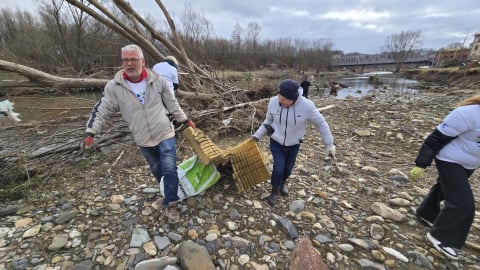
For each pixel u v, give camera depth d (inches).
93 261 88.2
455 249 96.7
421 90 796.6
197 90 271.7
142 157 176.4
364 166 169.0
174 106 106.1
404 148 207.3
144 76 97.0
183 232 102.0
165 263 84.4
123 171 157.6
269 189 134.6
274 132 117.2
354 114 328.8
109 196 129.0
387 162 179.5
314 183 144.9
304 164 169.8
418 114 314.5
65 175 155.8
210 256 89.8
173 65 165.3
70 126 207.6
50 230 103.9
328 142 112.0
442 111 331.3
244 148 126.0
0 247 94.7
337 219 113.1
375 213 118.3
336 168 164.1
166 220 108.2
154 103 98.7
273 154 120.0
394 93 637.9
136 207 117.4
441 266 89.6
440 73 1300.4
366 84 1125.1
